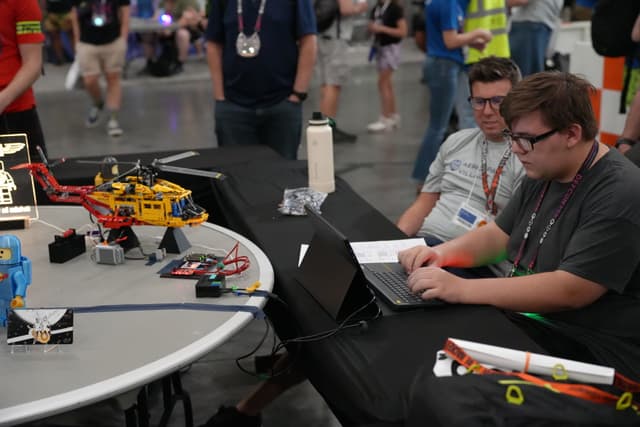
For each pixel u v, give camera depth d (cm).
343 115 777
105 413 251
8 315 152
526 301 169
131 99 894
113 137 695
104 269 195
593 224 167
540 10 516
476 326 161
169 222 196
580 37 599
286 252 212
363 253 208
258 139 392
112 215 200
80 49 695
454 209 252
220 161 318
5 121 320
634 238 163
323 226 180
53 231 226
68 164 311
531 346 151
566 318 179
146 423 211
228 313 165
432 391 122
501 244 204
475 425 116
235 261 192
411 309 171
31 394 133
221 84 380
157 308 168
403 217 271
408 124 727
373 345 155
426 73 480
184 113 802
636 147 256
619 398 121
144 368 140
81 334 157
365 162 589
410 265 193
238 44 363
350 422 143
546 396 119
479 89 237
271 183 281
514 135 172
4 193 229
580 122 166
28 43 310
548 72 171
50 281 187
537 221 186
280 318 191
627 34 341
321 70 633
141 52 1104
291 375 233
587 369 129
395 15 664
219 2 369
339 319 167
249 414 236
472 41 443
